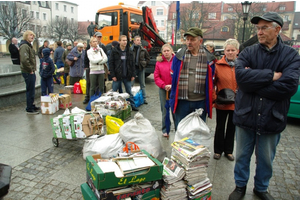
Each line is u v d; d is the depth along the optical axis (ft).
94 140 11.35
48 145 13.44
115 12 34.40
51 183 9.83
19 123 16.92
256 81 7.73
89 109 19.58
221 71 11.55
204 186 8.26
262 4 108.17
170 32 186.60
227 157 12.52
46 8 218.79
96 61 20.01
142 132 11.28
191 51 10.78
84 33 213.87
